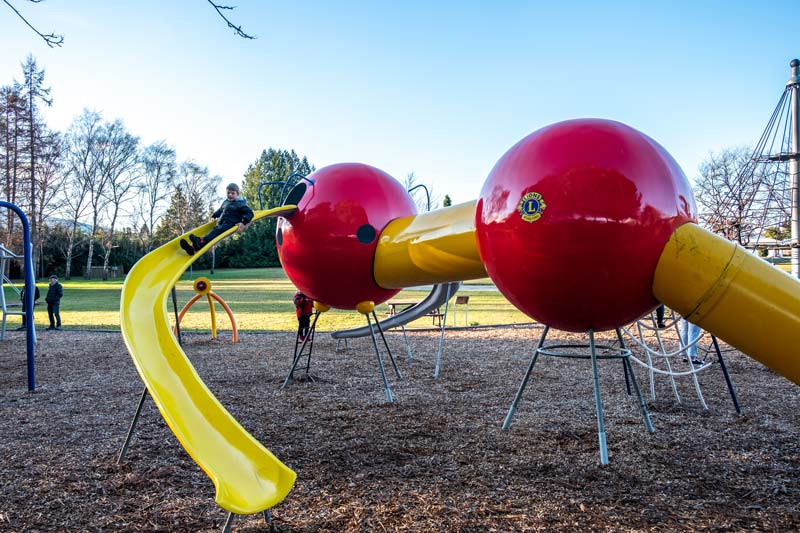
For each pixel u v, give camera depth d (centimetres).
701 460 475
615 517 363
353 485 424
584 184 399
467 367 938
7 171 4203
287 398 721
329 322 1712
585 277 410
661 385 782
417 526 353
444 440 537
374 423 600
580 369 907
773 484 420
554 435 546
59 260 5684
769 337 390
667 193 406
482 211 462
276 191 7031
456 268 593
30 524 360
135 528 355
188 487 423
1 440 543
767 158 1241
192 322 1722
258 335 1380
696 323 423
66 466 468
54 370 930
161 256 605
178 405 400
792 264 1270
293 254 696
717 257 397
